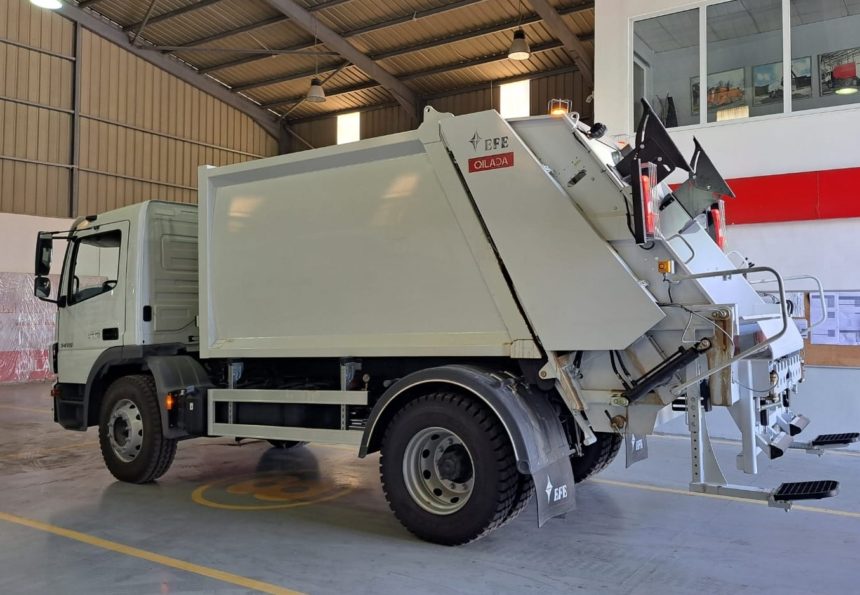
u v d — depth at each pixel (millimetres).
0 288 14992
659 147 3682
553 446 4023
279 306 4969
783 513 4832
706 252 4777
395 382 4391
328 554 4012
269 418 5133
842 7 7238
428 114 4297
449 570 3742
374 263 4543
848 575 3682
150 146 18703
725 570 3748
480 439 3959
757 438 4066
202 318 5320
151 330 5793
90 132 17359
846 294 6941
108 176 17766
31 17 16234
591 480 5816
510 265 4031
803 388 7160
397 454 4230
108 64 17688
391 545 4164
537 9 13828
